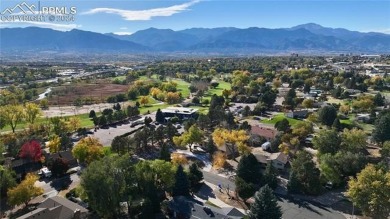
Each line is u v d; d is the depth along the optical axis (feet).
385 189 262.88
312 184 317.63
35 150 375.04
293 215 282.97
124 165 276.00
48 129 506.48
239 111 652.07
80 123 556.10
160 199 295.48
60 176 355.15
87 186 253.65
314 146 411.54
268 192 247.29
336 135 393.09
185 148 446.19
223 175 363.35
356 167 339.36
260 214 243.19
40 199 302.86
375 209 263.49
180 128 538.06
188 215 264.31
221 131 440.45
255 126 505.25
